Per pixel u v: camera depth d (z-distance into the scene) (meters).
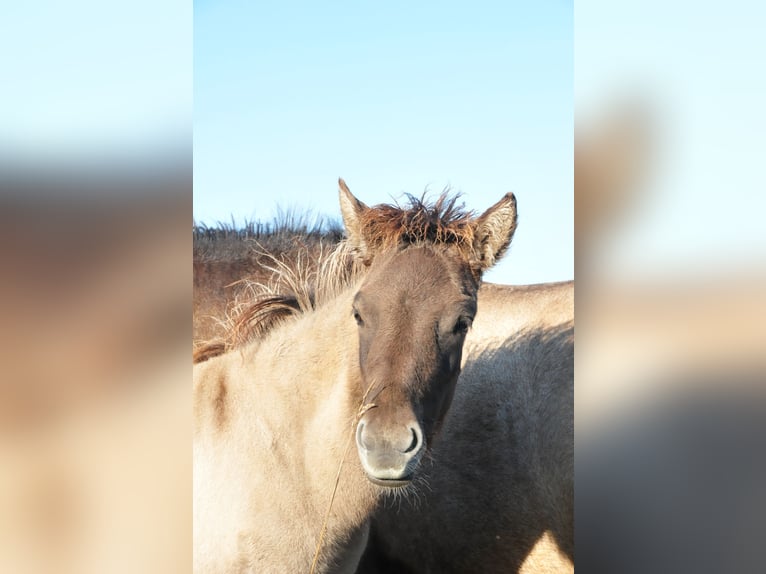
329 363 2.49
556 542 2.86
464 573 2.89
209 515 2.49
